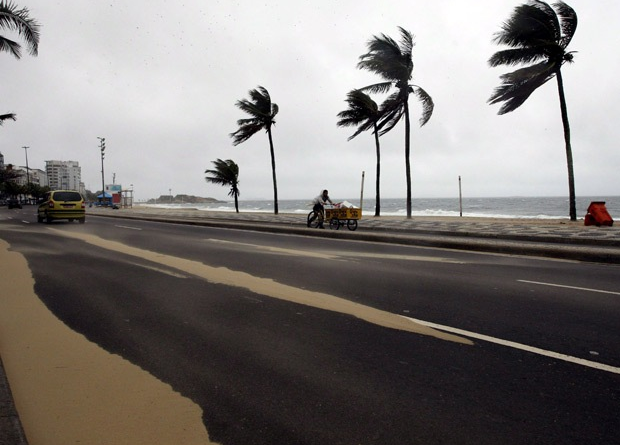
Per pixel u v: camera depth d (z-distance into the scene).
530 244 11.33
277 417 2.87
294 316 5.15
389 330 4.62
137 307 5.55
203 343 4.24
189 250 11.23
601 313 5.24
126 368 3.64
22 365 3.70
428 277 7.51
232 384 3.35
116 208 61.94
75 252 10.77
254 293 6.32
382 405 3.02
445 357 3.88
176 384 3.35
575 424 2.78
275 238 14.73
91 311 5.36
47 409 2.97
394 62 25.14
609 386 3.31
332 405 3.02
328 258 9.79
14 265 8.77
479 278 7.42
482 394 3.18
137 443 2.58
